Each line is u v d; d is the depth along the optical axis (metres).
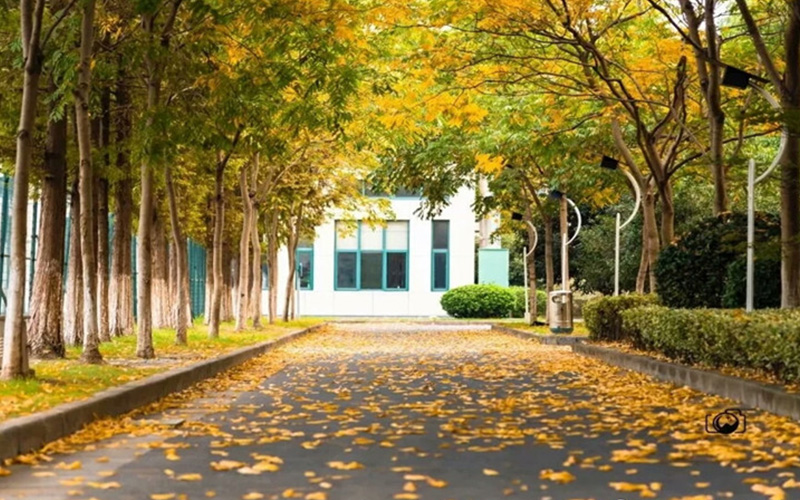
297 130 19.94
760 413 11.72
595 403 13.44
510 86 25.16
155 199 29.95
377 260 59.00
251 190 34.69
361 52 20.48
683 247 19.64
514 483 7.69
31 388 12.23
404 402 13.87
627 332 21.94
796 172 15.18
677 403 13.13
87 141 16.45
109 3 19.06
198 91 20.28
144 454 9.14
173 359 18.84
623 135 27.23
